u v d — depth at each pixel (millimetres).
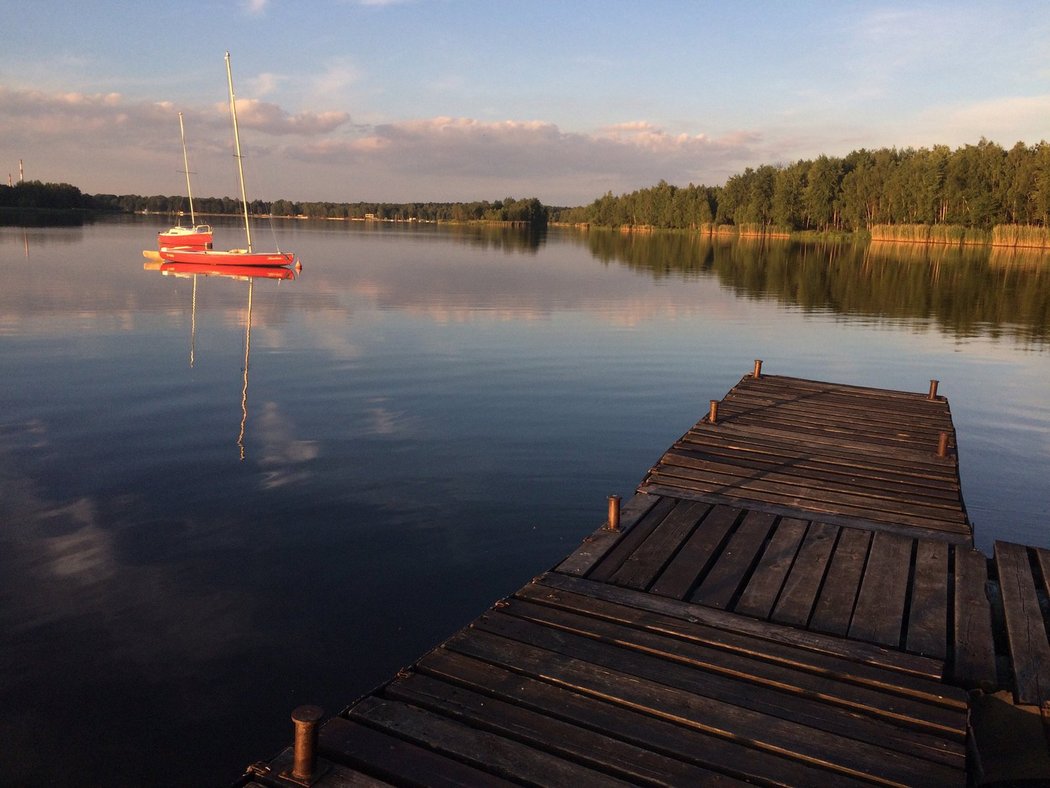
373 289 30828
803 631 4797
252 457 9820
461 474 9391
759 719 3879
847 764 3527
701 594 5305
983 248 67938
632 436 11188
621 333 20875
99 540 7289
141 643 5590
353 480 9086
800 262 50969
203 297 26938
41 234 67250
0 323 20062
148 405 12297
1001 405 13875
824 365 17109
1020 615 5039
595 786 3367
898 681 4227
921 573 5711
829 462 8516
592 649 4562
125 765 4359
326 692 5066
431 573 6805
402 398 13180
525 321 22688
